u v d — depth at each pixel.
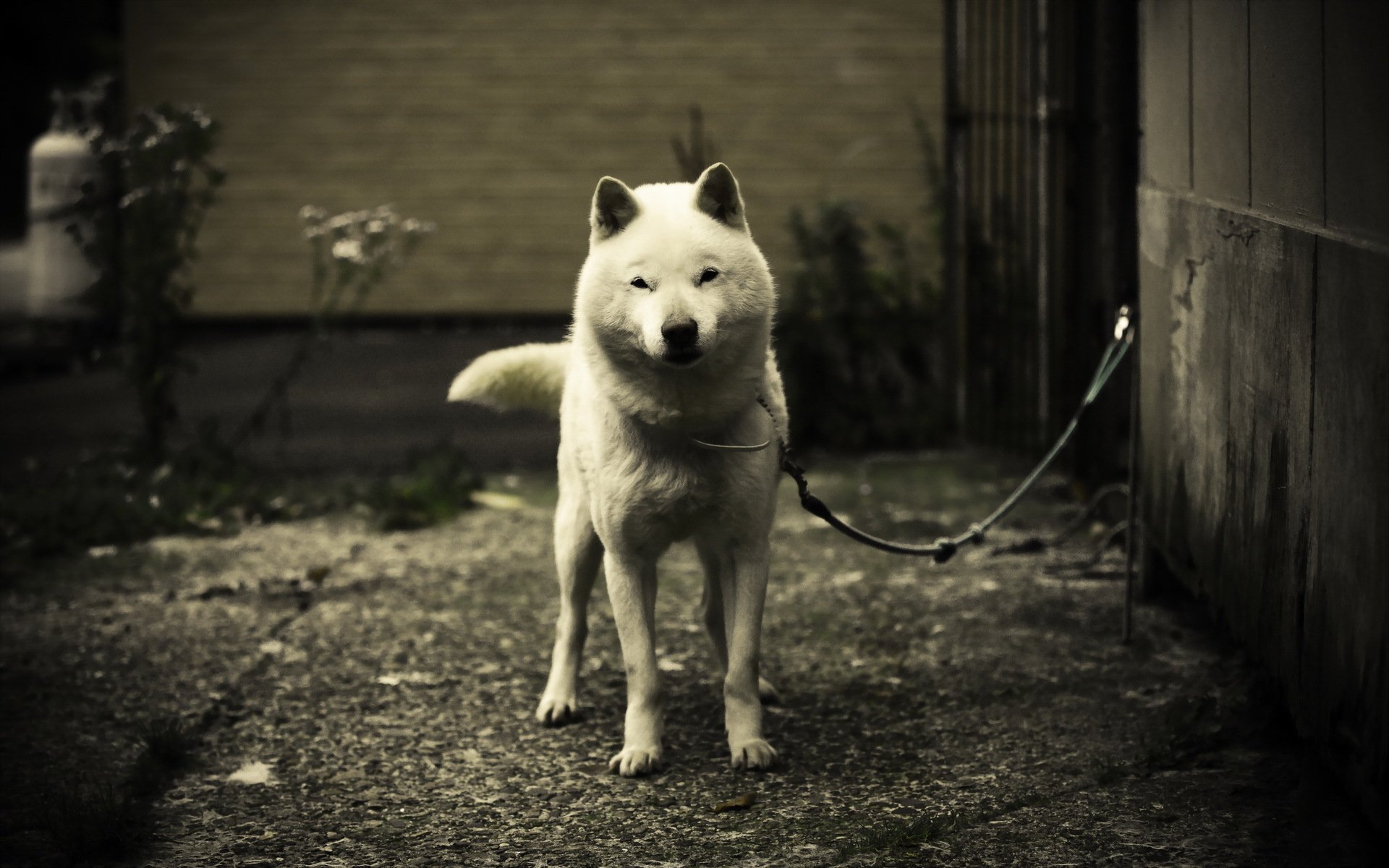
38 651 5.04
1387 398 2.79
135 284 7.84
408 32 12.52
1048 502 6.90
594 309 3.64
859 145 12.62
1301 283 3.35
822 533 6.50
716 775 3.82
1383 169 2.83
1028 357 7.70
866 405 8.60
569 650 4.31
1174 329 4.64
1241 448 3.87
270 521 7.10
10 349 11.65
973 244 8.23
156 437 7.90
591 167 12.71
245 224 12.65
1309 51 3.33
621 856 3.31
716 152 12.67
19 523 6.63
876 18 12.52
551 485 7.77
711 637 4.32
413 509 7.15
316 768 3.95
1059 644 4.83
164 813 3.65
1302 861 3.13
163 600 5.70
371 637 5.16
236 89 12.51
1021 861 3.21
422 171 12.68
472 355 11.60
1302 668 3.35
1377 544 2.86
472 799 3.70
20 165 24.00
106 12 12.48
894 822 3.46
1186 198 4.49
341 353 11.77
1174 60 4.75
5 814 3.67
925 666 4.66
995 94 7.90
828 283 8.87
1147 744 3.86
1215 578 4.14
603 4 12.52
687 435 3.72
